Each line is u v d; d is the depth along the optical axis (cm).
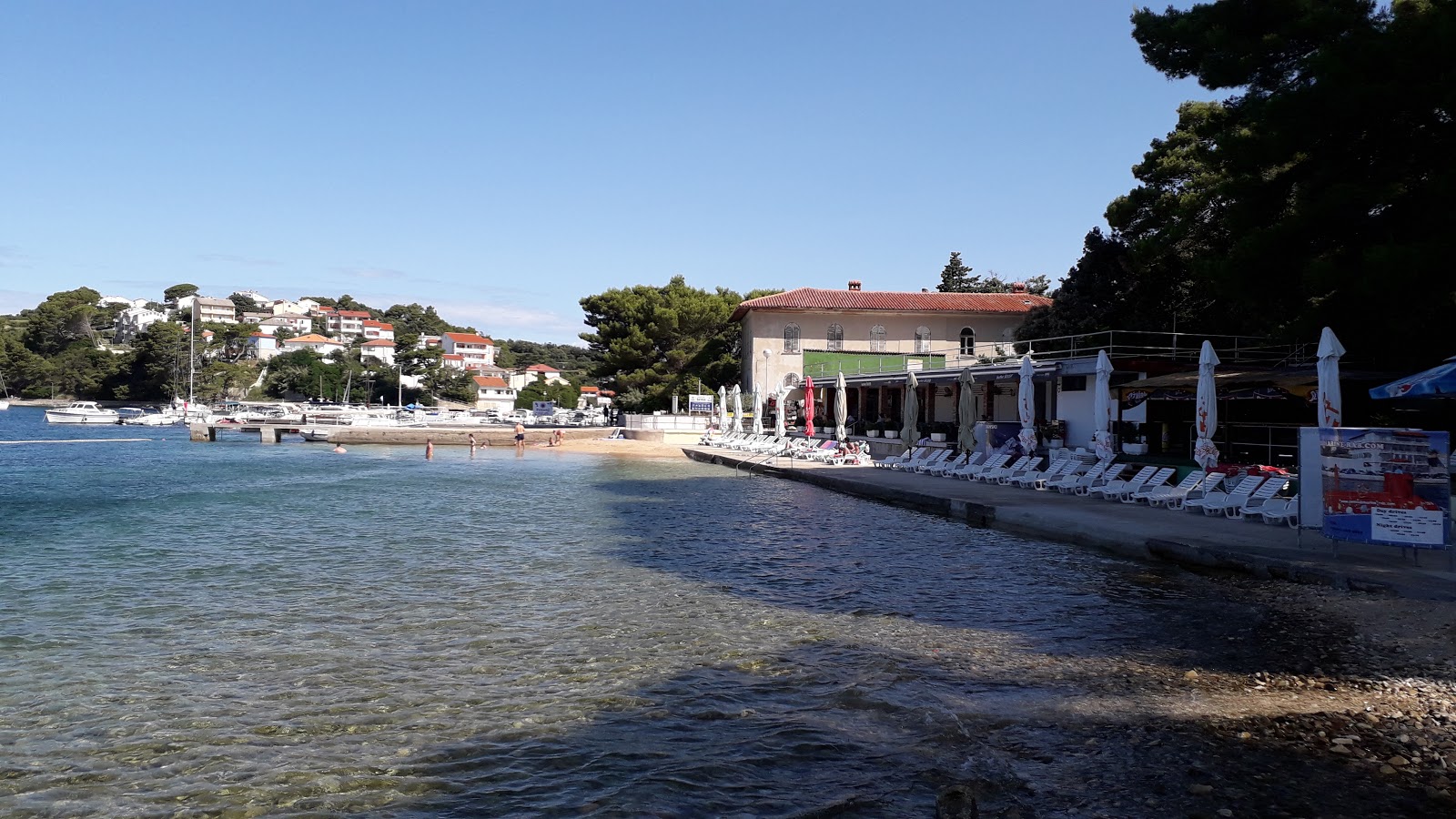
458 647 944
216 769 637
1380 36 1630
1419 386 1222
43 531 1861
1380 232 1667
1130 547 1430
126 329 16900
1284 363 2719
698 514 2117
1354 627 930
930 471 2756
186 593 1226
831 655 902
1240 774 587
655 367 6819
